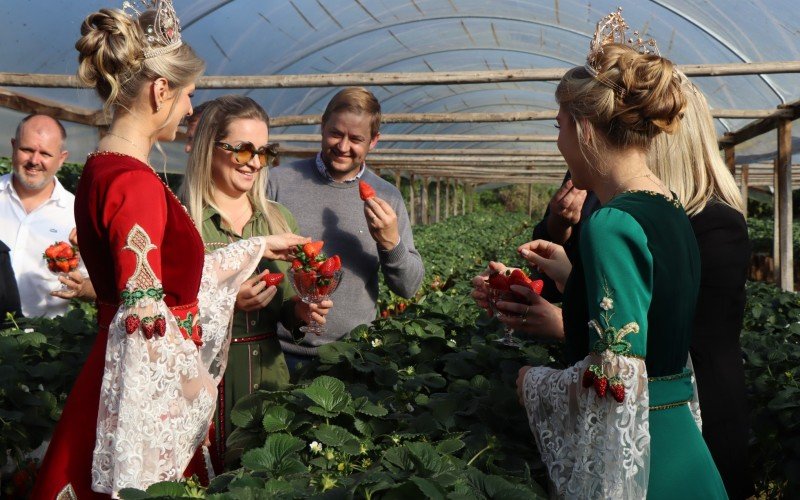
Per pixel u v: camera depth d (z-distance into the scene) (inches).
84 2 260.2
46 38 278.5
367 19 385.1
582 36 443.8
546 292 139.6
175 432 95.6
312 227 164.1
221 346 114.7
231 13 322.0
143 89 97.6
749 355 153.6
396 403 121.9
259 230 134.5
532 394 90.1
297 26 360.8
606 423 81.4
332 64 460.8
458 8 396.2
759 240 794.2
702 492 85.7
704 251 99.6
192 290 100.2
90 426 95.6
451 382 137.5
